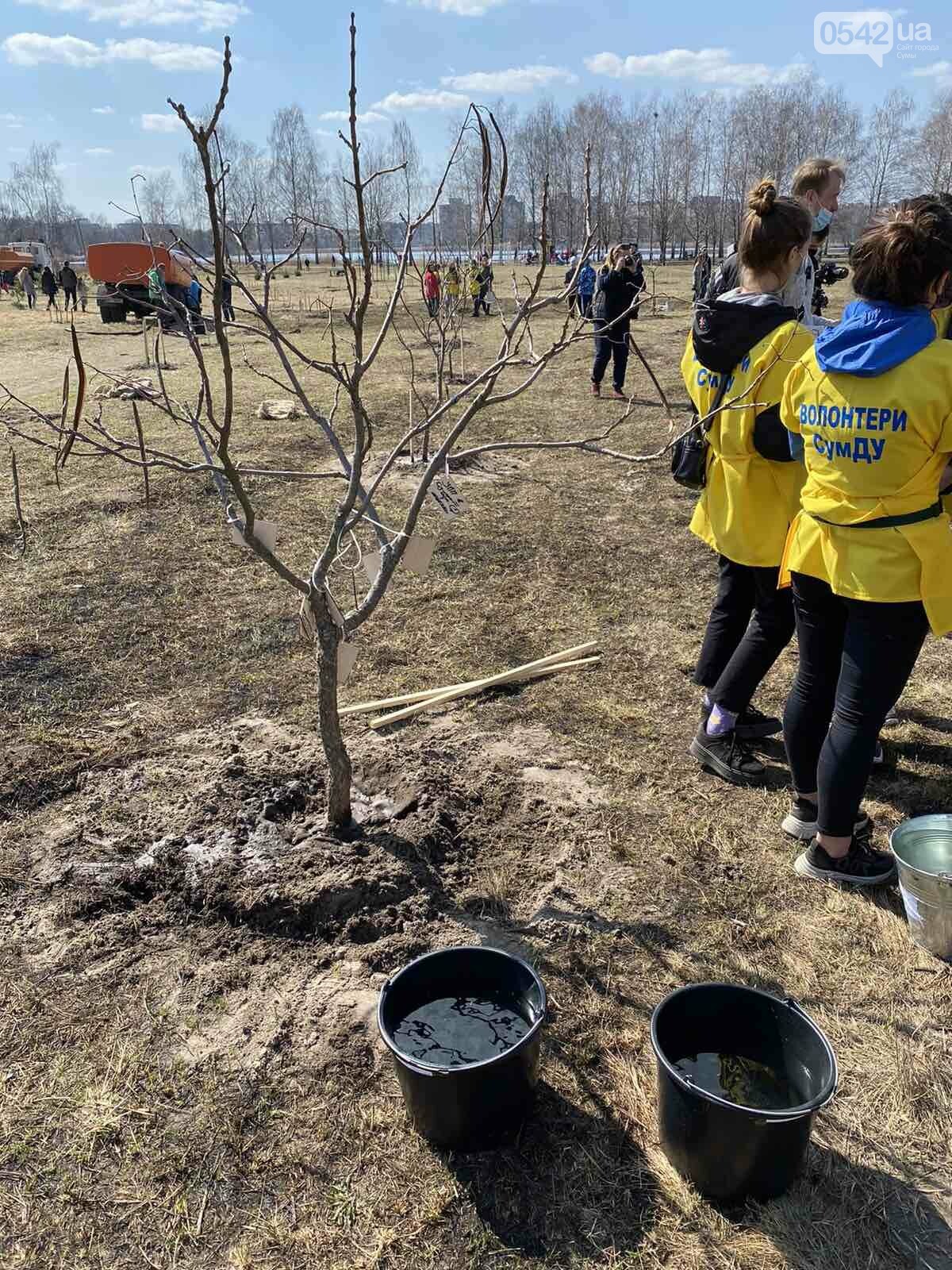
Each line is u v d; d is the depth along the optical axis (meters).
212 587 4.91
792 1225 1.73
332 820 2.75
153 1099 2.00
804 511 2.47
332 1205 1.78
